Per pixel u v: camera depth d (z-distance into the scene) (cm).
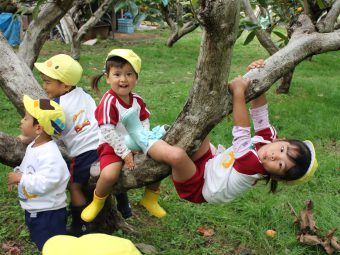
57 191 300
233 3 219
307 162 269
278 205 430
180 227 406
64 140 328
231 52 240
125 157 278
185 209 428
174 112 690
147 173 281
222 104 261
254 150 273
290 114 702
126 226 390
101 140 295
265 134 298
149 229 402
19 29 1251
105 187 285
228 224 409
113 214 378
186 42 1439
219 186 275
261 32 759
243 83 262
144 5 469
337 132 629
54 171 295
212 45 234
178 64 1109
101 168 285
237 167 270
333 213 416
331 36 293
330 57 1216
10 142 307
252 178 272
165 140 271
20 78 352
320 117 690
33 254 364
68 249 150
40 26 420
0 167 491
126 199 379
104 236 157
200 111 259
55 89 330
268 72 270
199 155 286
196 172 277
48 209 302
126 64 283
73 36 1052
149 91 830
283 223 406
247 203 435
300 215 395
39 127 298
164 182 481
